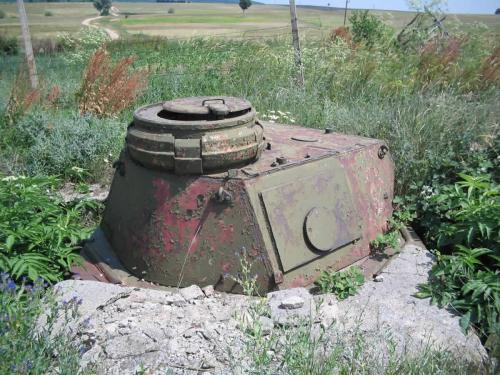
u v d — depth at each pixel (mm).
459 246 3814
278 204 3428
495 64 8594
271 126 4828
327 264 3662
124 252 3727
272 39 11602
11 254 3605
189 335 3021
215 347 2939
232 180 3352
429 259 3947
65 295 3273
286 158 3734
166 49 12742
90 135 6461
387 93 7648
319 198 3650
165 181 3443
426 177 5051
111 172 6172
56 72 11555
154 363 2852
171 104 3564
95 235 4062
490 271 3637
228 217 3359
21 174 5910
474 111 6172
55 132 6527
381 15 12492
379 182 4250
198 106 3494
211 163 3350
